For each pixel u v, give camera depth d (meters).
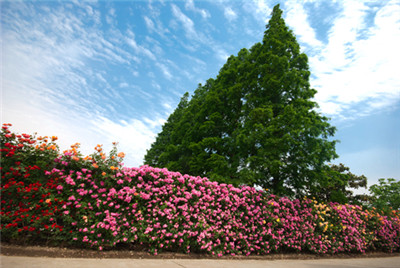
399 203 15.34
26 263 3.05
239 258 5.80
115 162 4.90
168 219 5.05
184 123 15.50
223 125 12.29
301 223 7.67
